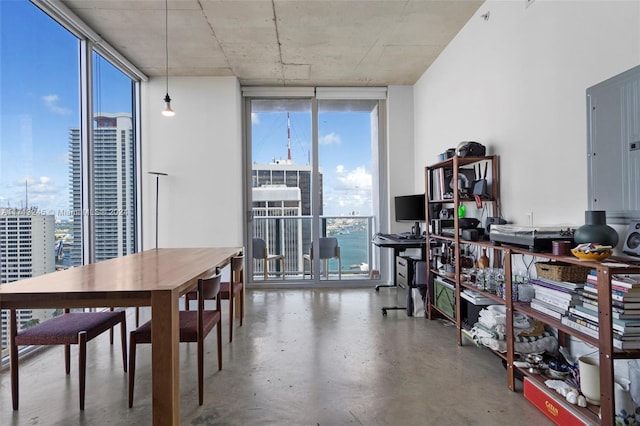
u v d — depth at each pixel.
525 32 2.38
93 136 3.29
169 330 1.56
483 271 2.57
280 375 2.24
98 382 2.17
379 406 1.88
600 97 1.77
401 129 4.83
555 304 1.77
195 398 1.97
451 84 3.58
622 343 1.37
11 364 1.86
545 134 2.20
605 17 1.75
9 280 2.42
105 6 2.91
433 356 2.52
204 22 3.19
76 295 1.55
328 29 3.34
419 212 4.06
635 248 1.54
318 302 4.05
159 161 4.41
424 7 2.98
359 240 5.21
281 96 4.85
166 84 4.32
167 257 2.75
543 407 1.78
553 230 1.84
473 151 2.73
